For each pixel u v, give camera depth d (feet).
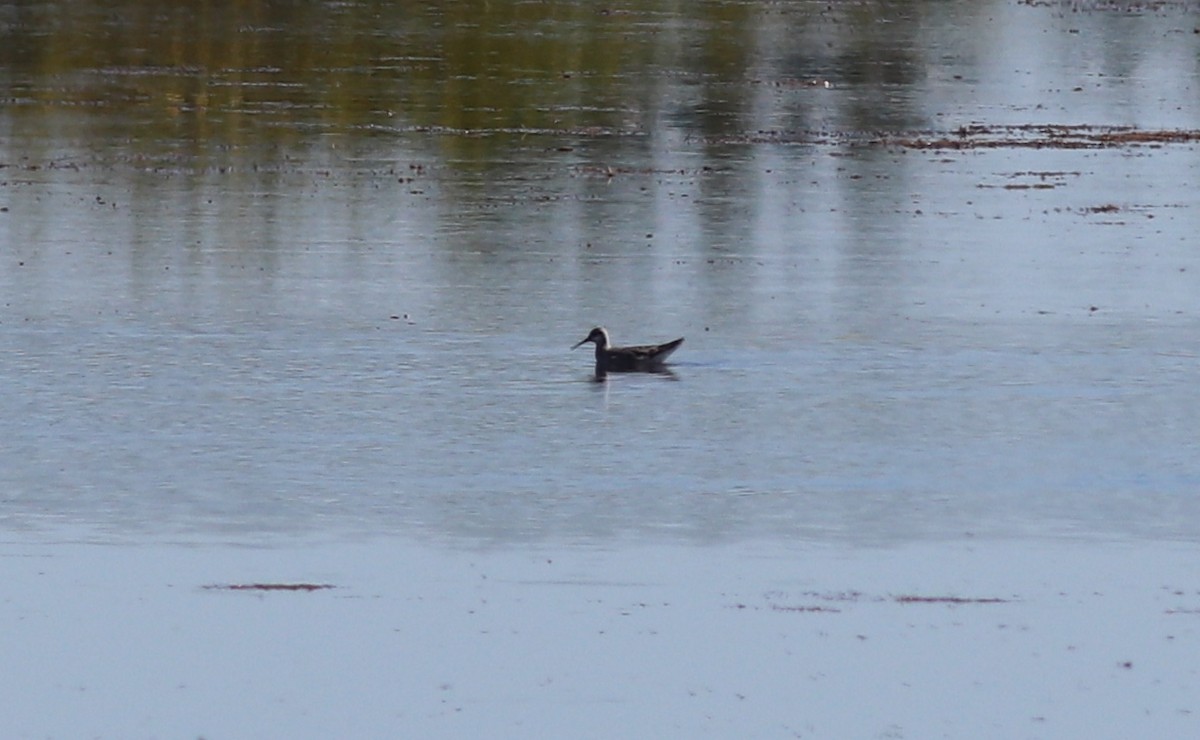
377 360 184.24
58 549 131.64
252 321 197.57
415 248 232.73
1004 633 118.93
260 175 272.51
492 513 141.38
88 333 191.42
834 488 149.28
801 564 131.13
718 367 184.85
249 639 116.26
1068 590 126.82
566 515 141.49
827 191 270.67
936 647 116.57
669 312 205.57
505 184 270.05
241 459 153.48
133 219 244.01
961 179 280.10
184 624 118.32
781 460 156.15
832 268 226.79
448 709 107.14
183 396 171.01
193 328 194.49
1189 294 216.74
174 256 225.97
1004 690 110.93
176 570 127.85
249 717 106.11
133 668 112.06
